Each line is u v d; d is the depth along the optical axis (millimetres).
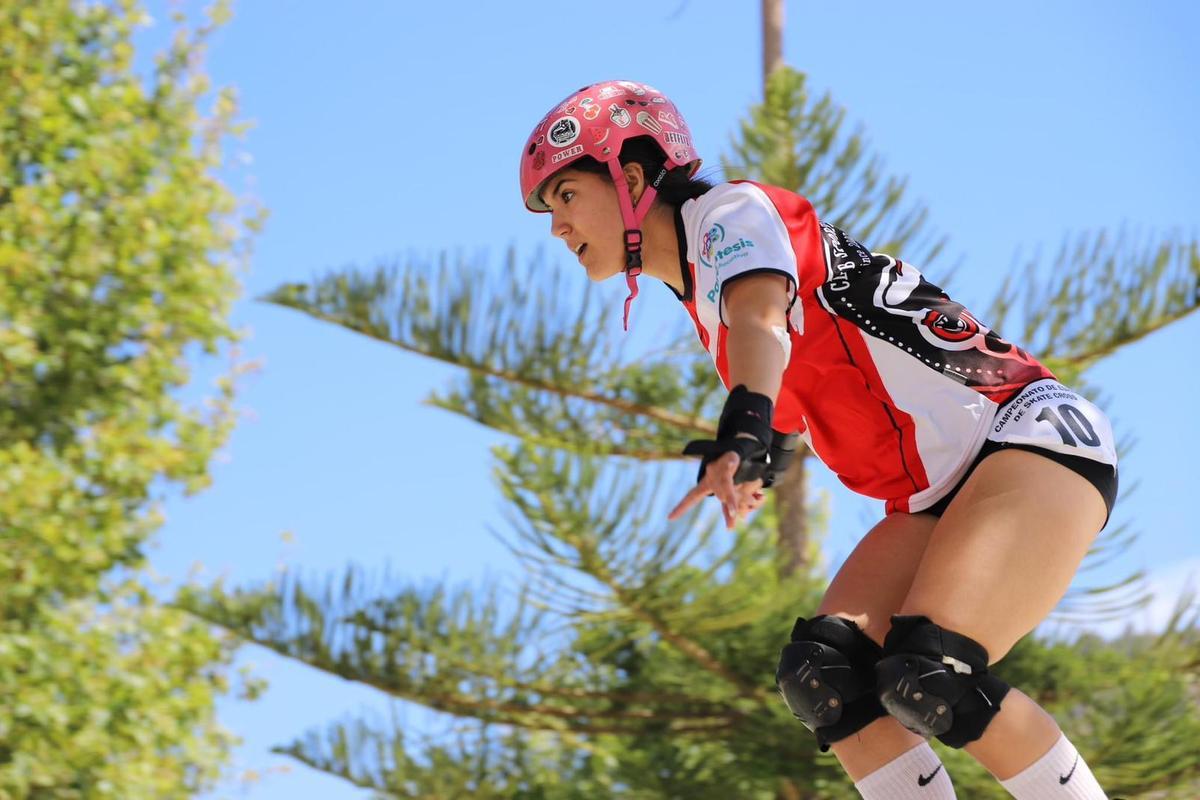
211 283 30891
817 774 19828
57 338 28438
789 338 5297
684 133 5996
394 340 21656
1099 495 5375
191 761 29562
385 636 20453
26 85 29031
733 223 5473
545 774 21703
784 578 20891
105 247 29250
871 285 5637
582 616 19438
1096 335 21266
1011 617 5129
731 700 20859
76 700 27219
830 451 5945
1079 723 19641
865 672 5508
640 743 21547
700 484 4918
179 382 30766
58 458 28859
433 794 20656
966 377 5520
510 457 18172
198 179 31953
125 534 29391
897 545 5777
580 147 5836
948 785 5531
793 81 20344
